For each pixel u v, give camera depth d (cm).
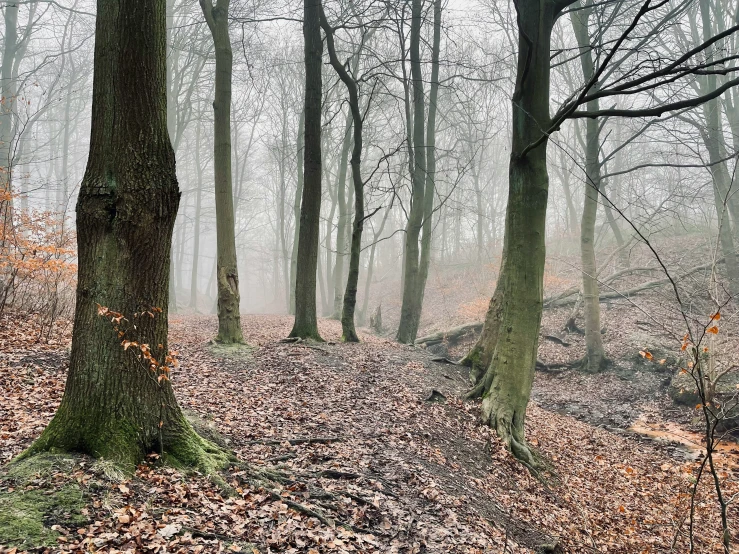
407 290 1781
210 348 1156
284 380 955
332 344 1338
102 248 459
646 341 1662
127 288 464
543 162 941
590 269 1666
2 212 1020
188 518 422
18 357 800
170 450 496
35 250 961
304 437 680
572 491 831
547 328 2045
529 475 823
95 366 462
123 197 455
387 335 2483
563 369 1722
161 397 500
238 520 443
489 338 1223
